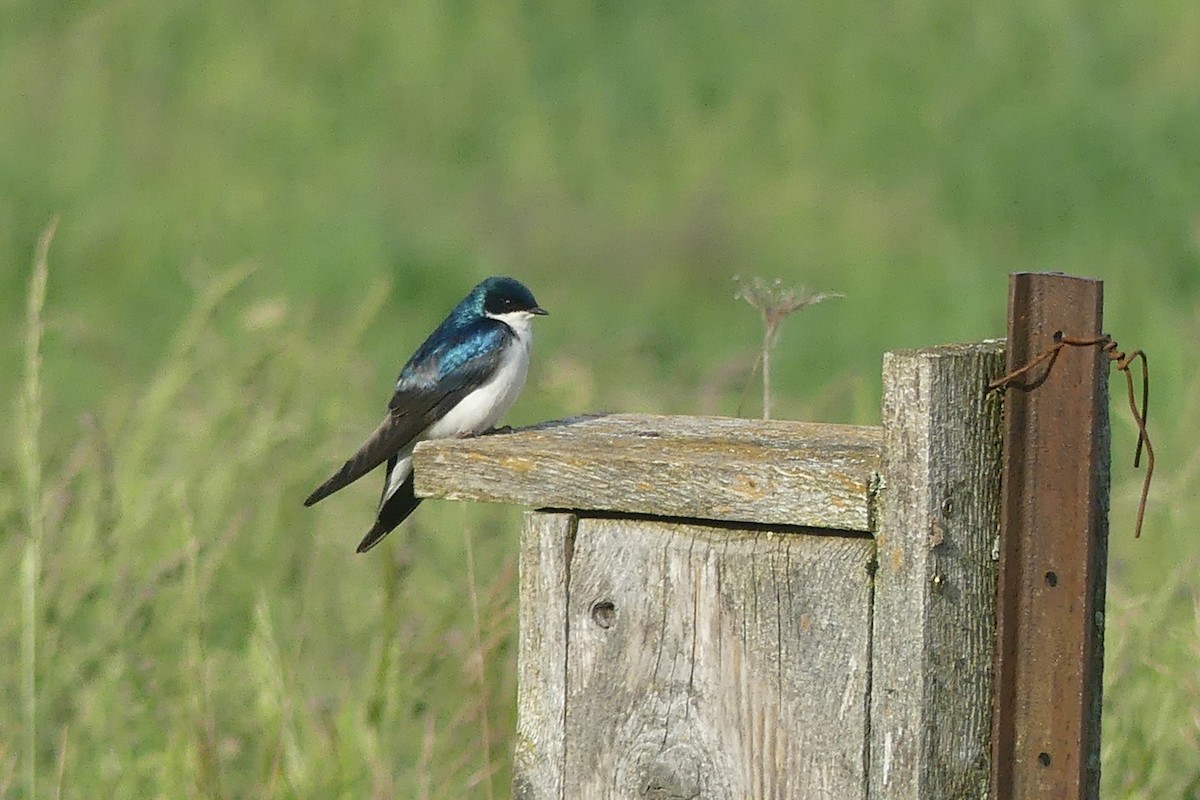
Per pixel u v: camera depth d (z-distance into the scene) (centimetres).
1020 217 2367
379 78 3041
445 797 888
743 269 2292
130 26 3153
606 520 692
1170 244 2211
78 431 1217
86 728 953
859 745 654
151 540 1070
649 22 3134
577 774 698
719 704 673
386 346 1956
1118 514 1170
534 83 3006
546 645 699
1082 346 620
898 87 2820
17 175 2583
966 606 639
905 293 2136
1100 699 657
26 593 934
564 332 2055
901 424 630
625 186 2645
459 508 1195
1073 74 2762
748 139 2756
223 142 2797
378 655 957
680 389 1498
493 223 2491
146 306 2133
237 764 941
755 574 663
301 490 1152
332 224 2366
